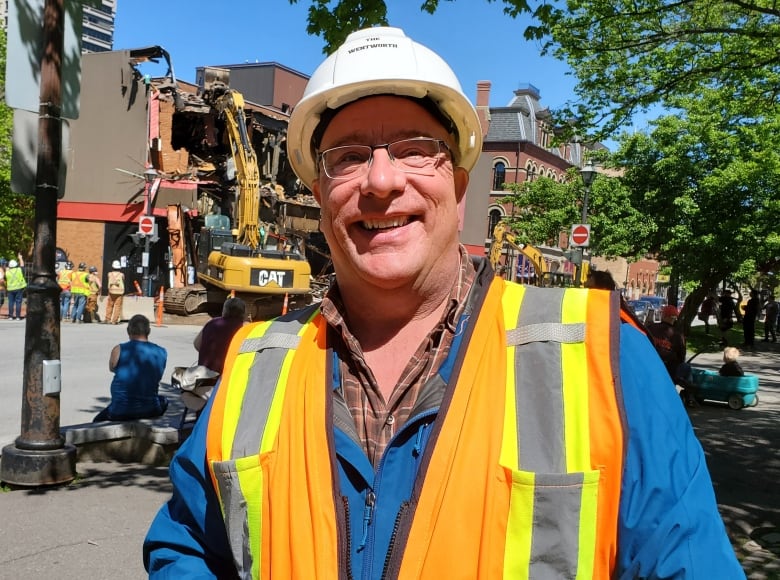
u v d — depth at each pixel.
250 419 1.38
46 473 5.18
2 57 25.28
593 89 7.56
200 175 30.06
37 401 5.23
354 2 4.62
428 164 1.43
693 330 26.41
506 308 1.35
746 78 7.50
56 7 4.97
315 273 30.62
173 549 1.46
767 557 4.23
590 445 1.12
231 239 21.09
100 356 12.58
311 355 1.44
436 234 1.43
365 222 1.43
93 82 30.75
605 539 1.08
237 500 1.30
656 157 21.80
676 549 1.04
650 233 21.78
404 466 1.26
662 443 1.11
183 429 6.13
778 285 40.94
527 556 1.09
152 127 29.52
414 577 1.13
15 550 4.05
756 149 17.78
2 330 15.86
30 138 5.09
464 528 1.13
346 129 1.45
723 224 18.94
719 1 6.28
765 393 11.69
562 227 25.94
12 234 29.09
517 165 44.06
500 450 1.16
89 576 3.74
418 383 1.34
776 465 6.54
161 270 29.30
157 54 30.19
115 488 5.27
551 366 1.21
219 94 23.56
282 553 1.23
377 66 1.39
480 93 45.81
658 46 6.95
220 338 6.18
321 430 1.30
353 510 1.25
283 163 31.25
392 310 1.43
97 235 30.36
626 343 1.22
